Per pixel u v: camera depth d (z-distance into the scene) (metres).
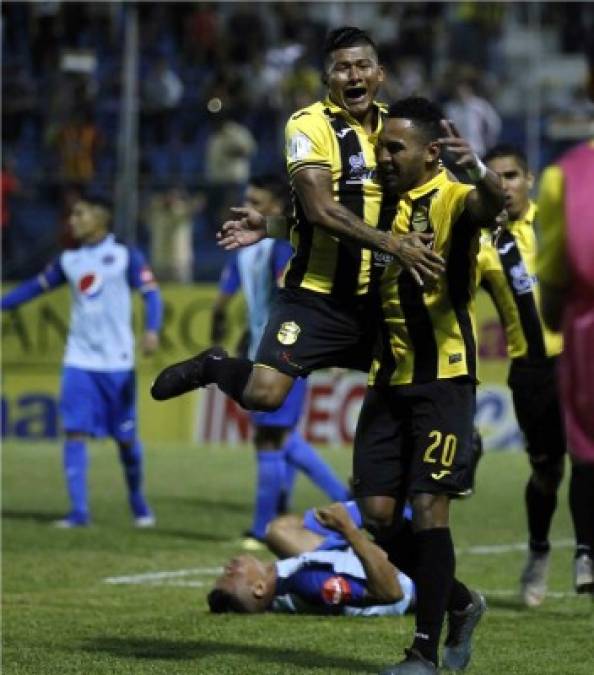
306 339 16.62
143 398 48.31
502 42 62.00
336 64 16.81
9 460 43.97
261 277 29.55
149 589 23.16
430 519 15.35
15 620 19.98
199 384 17.77
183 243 49.84
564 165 12.79
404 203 15.83
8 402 49.12
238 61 61.97
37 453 45.59
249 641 18.20
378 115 16.94
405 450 15.90
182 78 61.91
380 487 15.94
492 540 29.42
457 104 53.91
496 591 23.02
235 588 20.25
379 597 19.75
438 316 15.56
